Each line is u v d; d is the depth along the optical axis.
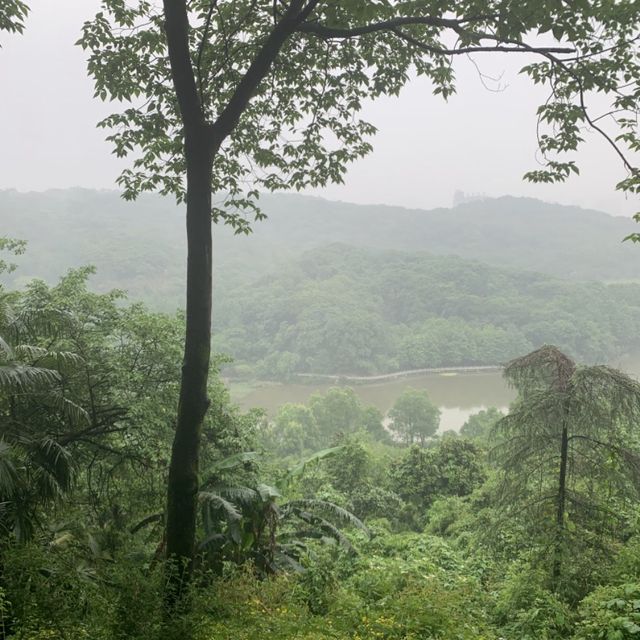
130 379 10.23
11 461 6.03
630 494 7.44
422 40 7.51
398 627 5.42
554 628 6.39
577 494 7.73
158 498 11.08
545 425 7.68
